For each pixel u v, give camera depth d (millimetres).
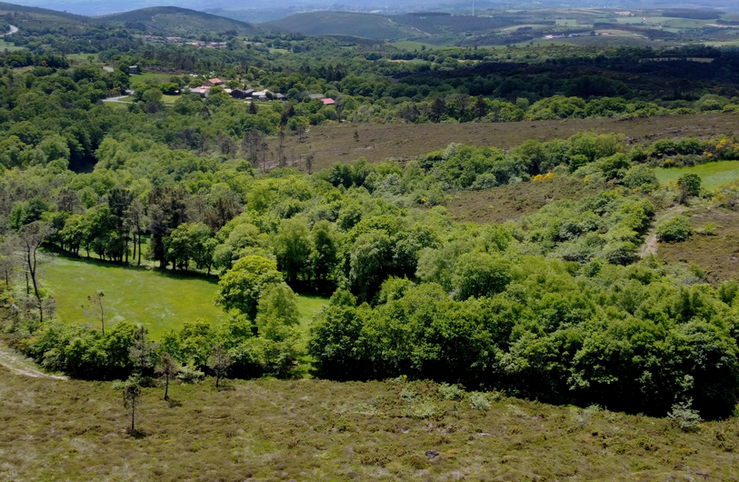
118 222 89375
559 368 46094
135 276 81188
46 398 44594
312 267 81062
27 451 36844
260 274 66438
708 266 64000
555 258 69250
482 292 59156
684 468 35562
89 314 64188
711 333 43594
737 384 43344
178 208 89188
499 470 35375
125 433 40156
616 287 56438
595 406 44000
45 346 51500
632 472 35250
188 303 71438
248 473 35250
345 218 89562
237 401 46438
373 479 34625
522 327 48844
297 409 45031
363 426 42094
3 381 46625
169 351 52438
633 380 43750
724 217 75938
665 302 49969
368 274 73188
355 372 52812
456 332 49188
